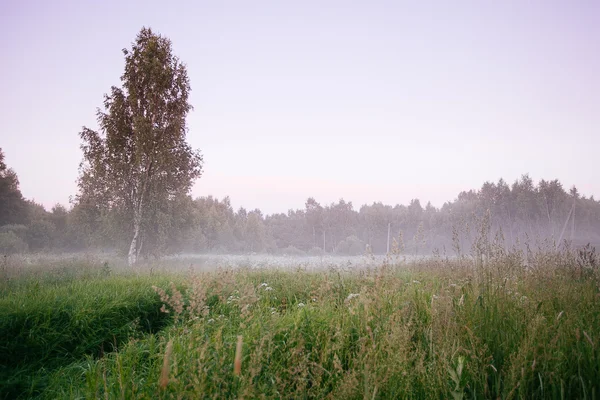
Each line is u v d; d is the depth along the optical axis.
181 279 8.16
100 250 23.97
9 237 29.11
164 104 20.36
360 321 3.90
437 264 8.30
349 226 85.56
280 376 3.00
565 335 3.21
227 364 3.05
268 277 9.29
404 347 2.97
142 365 3.64
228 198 70.75
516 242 7.68
